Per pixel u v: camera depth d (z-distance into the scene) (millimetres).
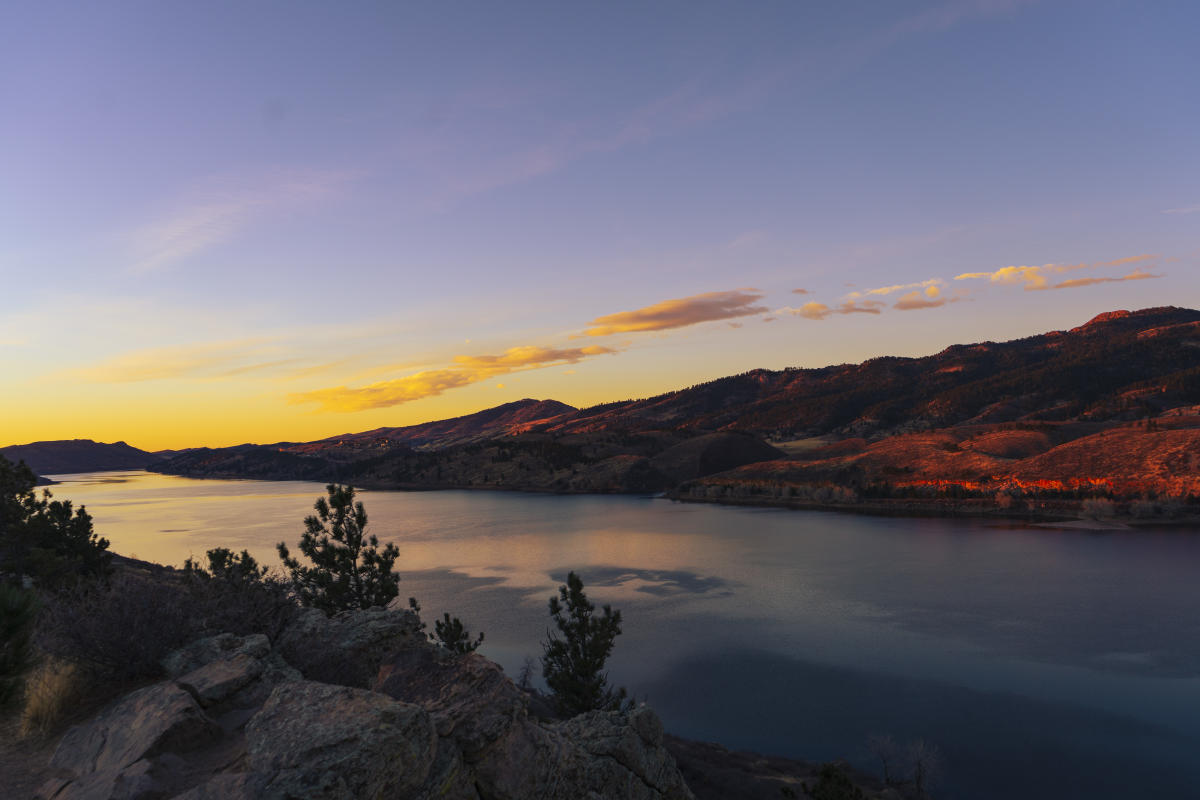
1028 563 104438
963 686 51844
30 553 30938
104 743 7672
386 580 23797
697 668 56906
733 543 136875
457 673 9672
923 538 136625
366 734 6656
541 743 9352
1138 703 48031
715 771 31797
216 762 7383
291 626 12125
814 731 44344
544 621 73312
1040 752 41062
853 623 70812
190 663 10031
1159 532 133625
